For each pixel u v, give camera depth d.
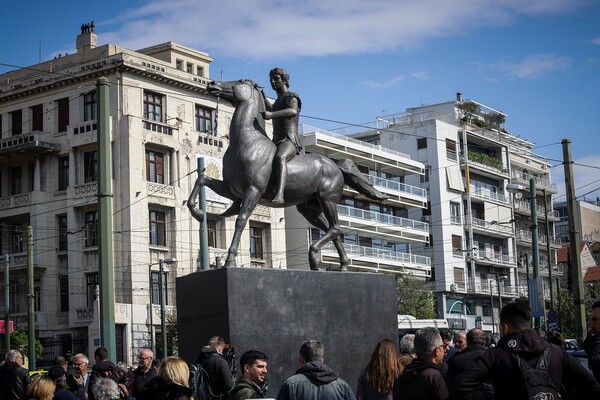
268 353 11.62
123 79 49.50
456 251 68.94
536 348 6.67
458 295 68.75
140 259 48.69
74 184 50.66
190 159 52.09
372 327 12.84
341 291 12.56
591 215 100.25
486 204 73.50
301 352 8.21
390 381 8.73
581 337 25.62
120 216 48.66
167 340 48.66
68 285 50.38
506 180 77.56
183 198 51.38
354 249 58.28
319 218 13.56
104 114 14.89
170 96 51.81
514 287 75.25
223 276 11.48
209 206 51.69
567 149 26.39
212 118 54.38
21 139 51.41
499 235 74.62
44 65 52.81
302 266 58.00
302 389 7.90
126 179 48.62
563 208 99.25
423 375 7.87
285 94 12.80
